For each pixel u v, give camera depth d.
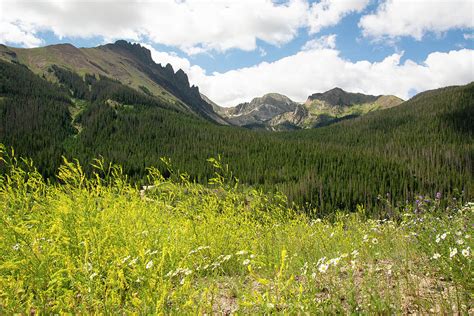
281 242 6.32
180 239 5.36
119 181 6.02
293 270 4.71
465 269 3.89
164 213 6.54
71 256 4.21
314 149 162.38
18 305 3.15
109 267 3.81
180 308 3.16
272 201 7.61
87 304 3.21
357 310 3.48
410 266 4.90
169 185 6.95
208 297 3.79
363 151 174.50
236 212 7.13
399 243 6.21
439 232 5.32
